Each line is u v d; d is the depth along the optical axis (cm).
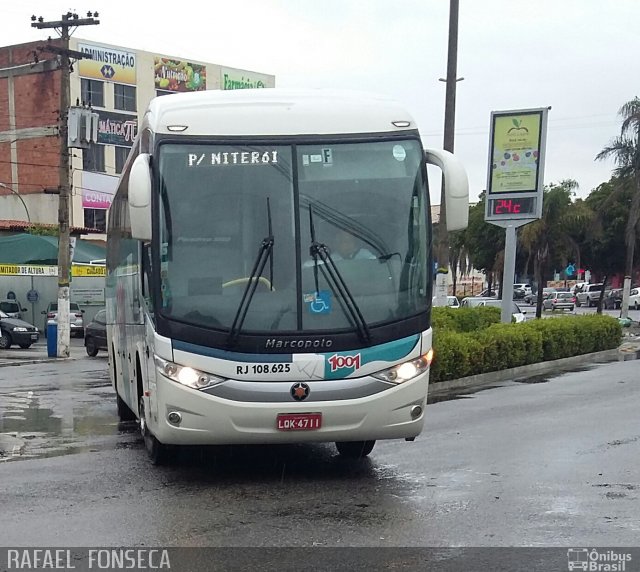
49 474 797
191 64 5875
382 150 756
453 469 803
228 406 692
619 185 3834
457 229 759
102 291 3638
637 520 619
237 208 723
